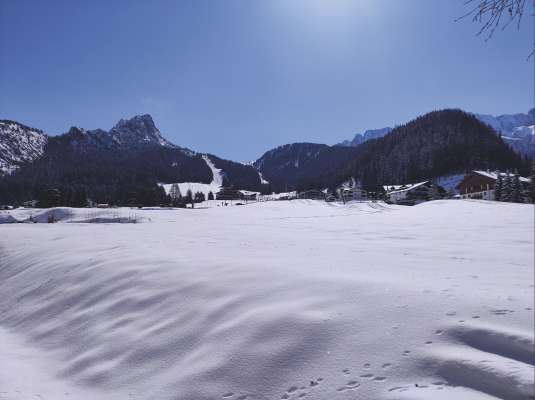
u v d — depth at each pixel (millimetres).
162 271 6723
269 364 3428
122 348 4477
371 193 89750
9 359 4828
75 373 4242
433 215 26031
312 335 3641
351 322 3727
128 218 34750
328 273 5574
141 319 5102
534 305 3730
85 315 5750
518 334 3111
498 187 54094
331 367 3211
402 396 2709
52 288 7324
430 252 9852
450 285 4664
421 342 3266
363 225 22469
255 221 30516
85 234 15625
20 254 10844
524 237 14086
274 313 4168
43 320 6098
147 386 3658
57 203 72250
